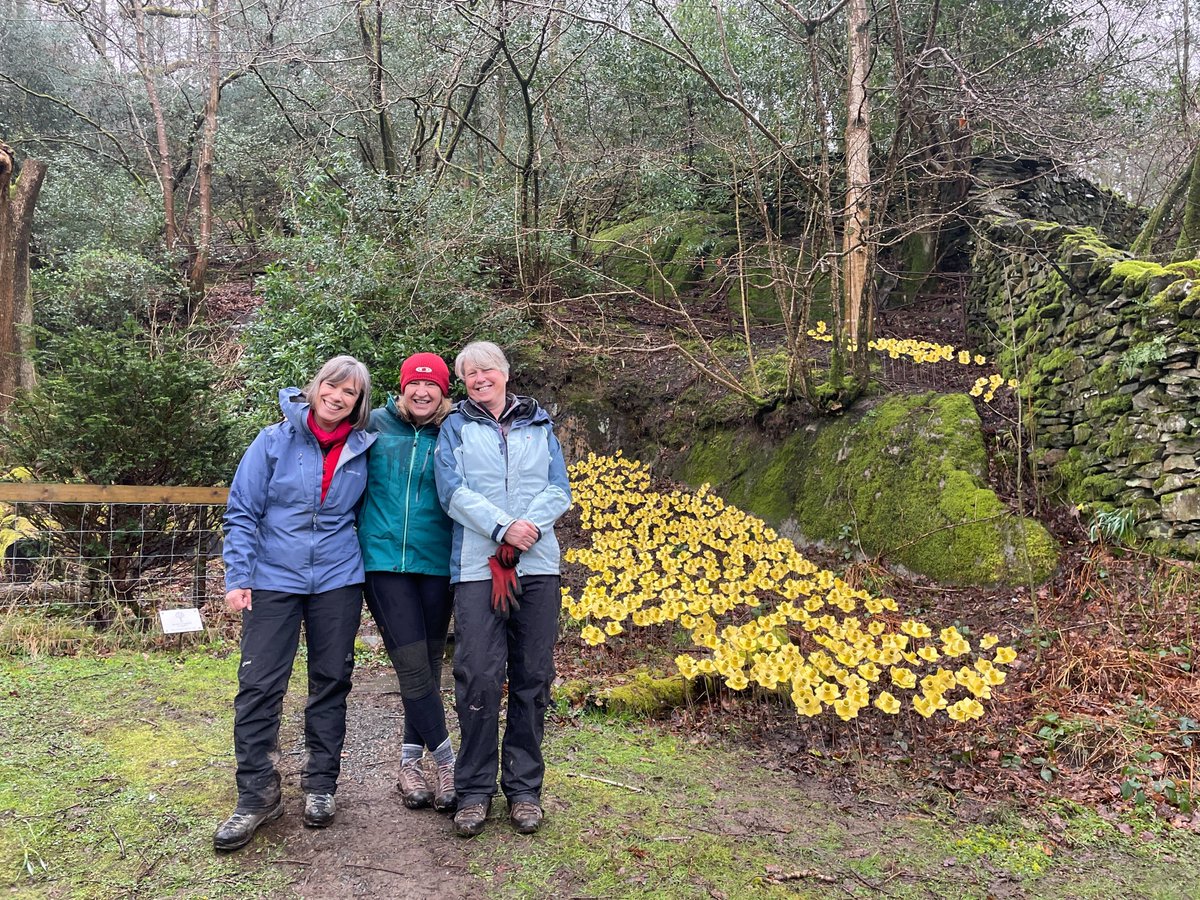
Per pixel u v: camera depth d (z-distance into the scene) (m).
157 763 2.87
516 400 2.67
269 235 9.89
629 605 4.45
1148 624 4.19
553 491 2.57
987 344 7.95
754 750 3.43
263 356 8.44
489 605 2.46
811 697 3.37
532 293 8.95
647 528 6.81
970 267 9.38
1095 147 8.23
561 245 9.11
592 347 8.49
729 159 8.95
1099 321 5.50
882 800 3.00
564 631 4.95
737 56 9.91
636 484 8.12
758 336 9.09
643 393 8.76
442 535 2.58
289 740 3.21
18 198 8.35
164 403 4.58
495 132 13.08
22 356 7.60
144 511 4.60
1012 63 8.36
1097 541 5.08
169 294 11.62
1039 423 6.10
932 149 9.02
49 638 4.11
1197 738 3.29
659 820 2.68
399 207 8.70
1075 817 2.88
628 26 10.60
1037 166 10.15
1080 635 4.29
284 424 2.50
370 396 2.56
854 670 3.92
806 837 2.65
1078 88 8.05
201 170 12.15
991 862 2.56
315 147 11.43
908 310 9.62
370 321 8.39
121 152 13.82
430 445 2.61
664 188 10.20
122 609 4.53
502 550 2.43
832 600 4.47
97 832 2.38
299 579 2.40
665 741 3.46
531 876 2.28
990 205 8.47
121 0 12.91
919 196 9.57
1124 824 2.82
